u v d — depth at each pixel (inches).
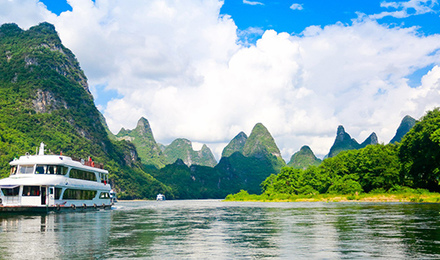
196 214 1974.7
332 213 1795.0
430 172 3722.9
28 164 1930.4
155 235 955.3
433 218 1344.7
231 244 794.2
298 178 5378.9
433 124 3363.7
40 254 669.3
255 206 3120.1
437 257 625.3
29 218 1576.0
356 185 4249.5
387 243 776.3
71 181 2033.7
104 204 2487.7
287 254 670.5
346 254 661.9
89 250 714.8
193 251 708.7
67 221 1414.9
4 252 689.0
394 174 4018.2
